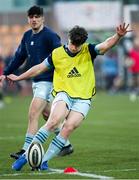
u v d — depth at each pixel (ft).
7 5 325.62
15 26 306.96
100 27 297.74
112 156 101.50
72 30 85.76
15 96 290.35
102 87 304.91
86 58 87.71
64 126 86.28
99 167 90.43
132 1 323.78
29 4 325.83
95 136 132.05
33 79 100.07
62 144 86.22
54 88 88.12
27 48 101.19
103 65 302.04
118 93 297.33
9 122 165.89
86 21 297.74
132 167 90.12
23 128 150.20
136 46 288.30
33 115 98.43
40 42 99.96
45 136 85.40
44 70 89.20
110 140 124.26
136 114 186.80
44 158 86.69
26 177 81.56
